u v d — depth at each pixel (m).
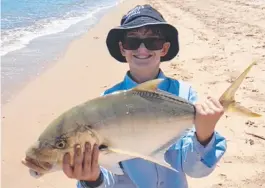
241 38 3.51
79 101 2.29
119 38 0.79
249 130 1.77
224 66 2.71
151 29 0.73
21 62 3.06
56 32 4.28
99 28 4.52
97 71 2.82
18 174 1.56
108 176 0.70
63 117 0.59
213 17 4.74
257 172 1.49
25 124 1.99
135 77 0.75
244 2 5.72
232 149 1.63
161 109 0.60
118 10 5.98
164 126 0.60
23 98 2.32
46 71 2.83
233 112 0.61
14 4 6.15
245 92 2.20
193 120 0.62
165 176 0.72
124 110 0.59
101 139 0.58
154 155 0.61
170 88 0.76
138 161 0.71
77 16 5.40
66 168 0.59
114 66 2.93
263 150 1.62
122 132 0.59
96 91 2.45
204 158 0.67
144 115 0.59
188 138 0.69
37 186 1.47
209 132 0.64
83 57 3.22
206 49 3.19
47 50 3.46
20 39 3.88
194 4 5.98
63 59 3.17
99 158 0.59
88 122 0.58
